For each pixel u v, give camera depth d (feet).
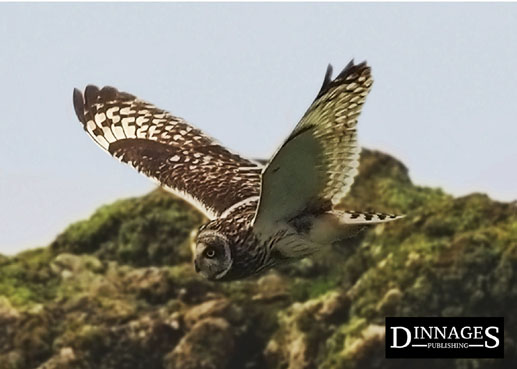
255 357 60.80
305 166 32.94
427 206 64.34
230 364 60.23
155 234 66.18
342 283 62.95
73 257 65.31
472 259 60.23
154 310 61.72
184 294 62.28
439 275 60.23
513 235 61.21
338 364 58.90
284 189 33.60
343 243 64.18
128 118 40.04
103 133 39.73
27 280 63.72
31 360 59.57
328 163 33.06
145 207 67.26
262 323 61.41
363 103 32.09
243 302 61.87
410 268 60.90
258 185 37.27
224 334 60.39
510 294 59.57
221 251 35.14
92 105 40.29
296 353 59.93
